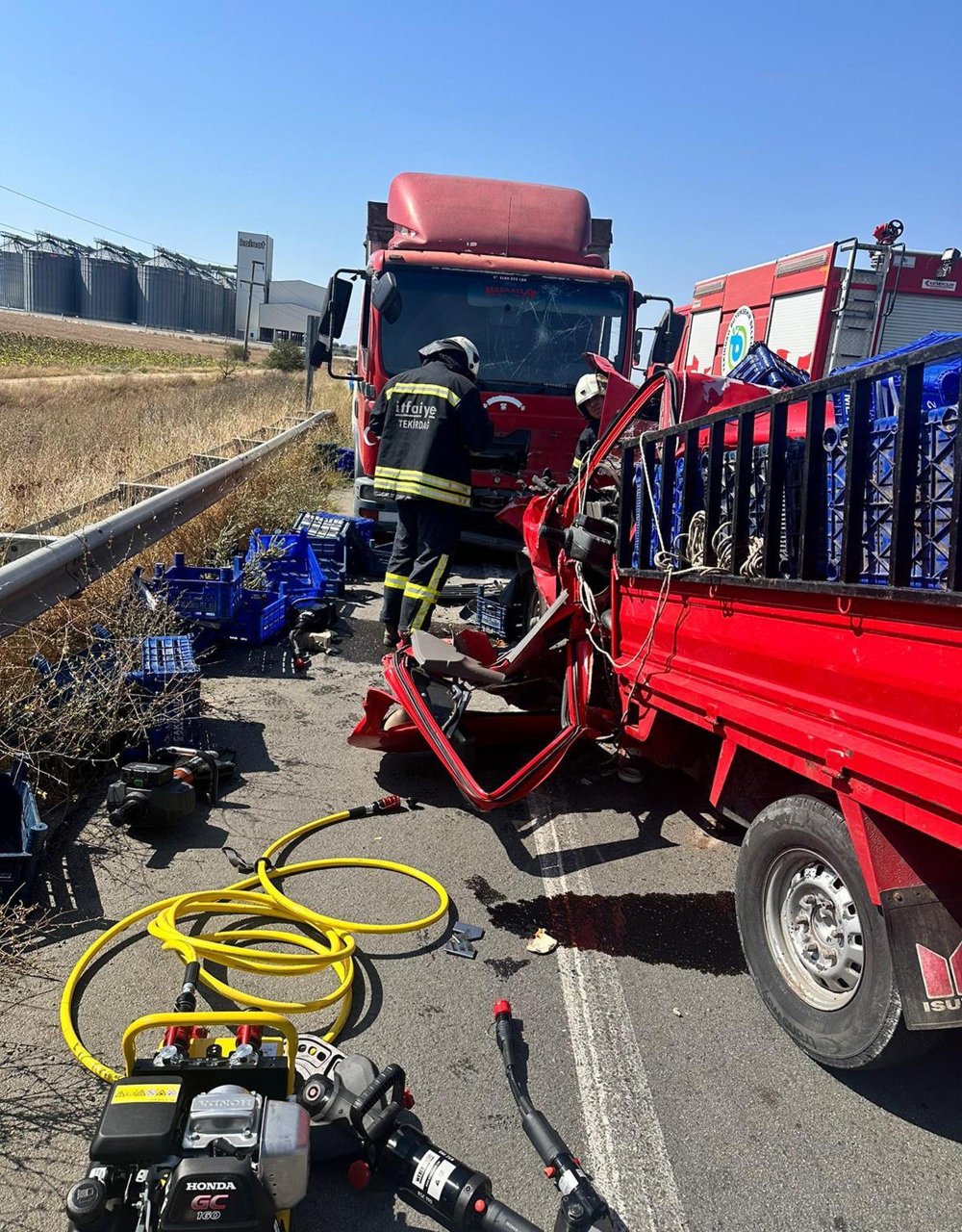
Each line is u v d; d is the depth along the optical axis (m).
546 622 4.88
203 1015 2.38
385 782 4.95
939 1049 3.13
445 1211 2.31
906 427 2.49
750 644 3.34
